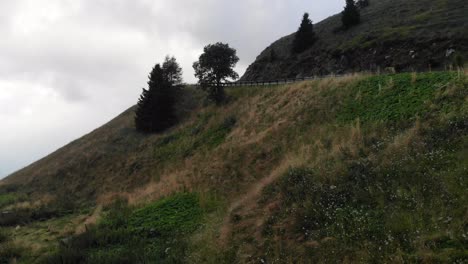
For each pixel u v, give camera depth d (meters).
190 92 49.25
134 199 26.20
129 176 34.75
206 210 18.47
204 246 13.95
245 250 12.31
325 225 11.51
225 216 15.77
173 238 16.17
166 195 23.30
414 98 17.83
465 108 14.29
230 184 20.88
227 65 40.91
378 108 18.94
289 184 14.98
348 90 23.23
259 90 38.16
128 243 16.61
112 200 28.92
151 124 43.12
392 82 20.72
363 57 41.97
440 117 14.54
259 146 23.48
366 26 50.94
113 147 42.31
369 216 10.88
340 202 12.38
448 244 8.52
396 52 38.56
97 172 38.25
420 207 10.12
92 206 29.91
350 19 54.56
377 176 12.65
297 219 12.45
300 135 21.64
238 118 33.81
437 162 11.87
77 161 41.94
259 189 16.00
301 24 57.94
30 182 42.09
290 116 25.03
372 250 9.47
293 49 57.84
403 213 10.22
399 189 11.32
